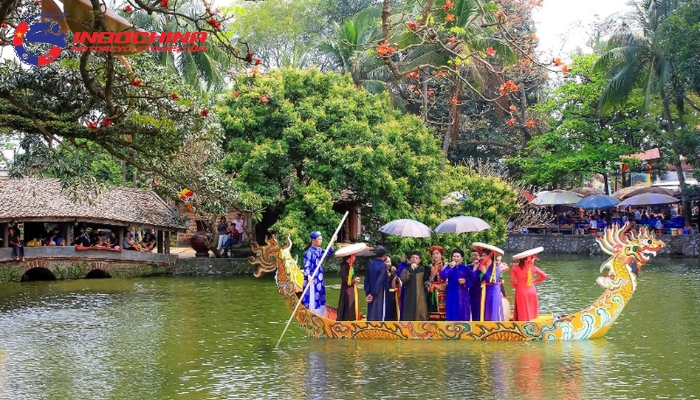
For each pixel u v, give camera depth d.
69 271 32.97
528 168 50.62
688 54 38.25
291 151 34.06
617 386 14.06
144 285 31.02
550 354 16.59
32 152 18.45
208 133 19.69
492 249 17.94
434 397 13.45
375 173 32.91
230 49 13.57
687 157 45.12
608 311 18.02
